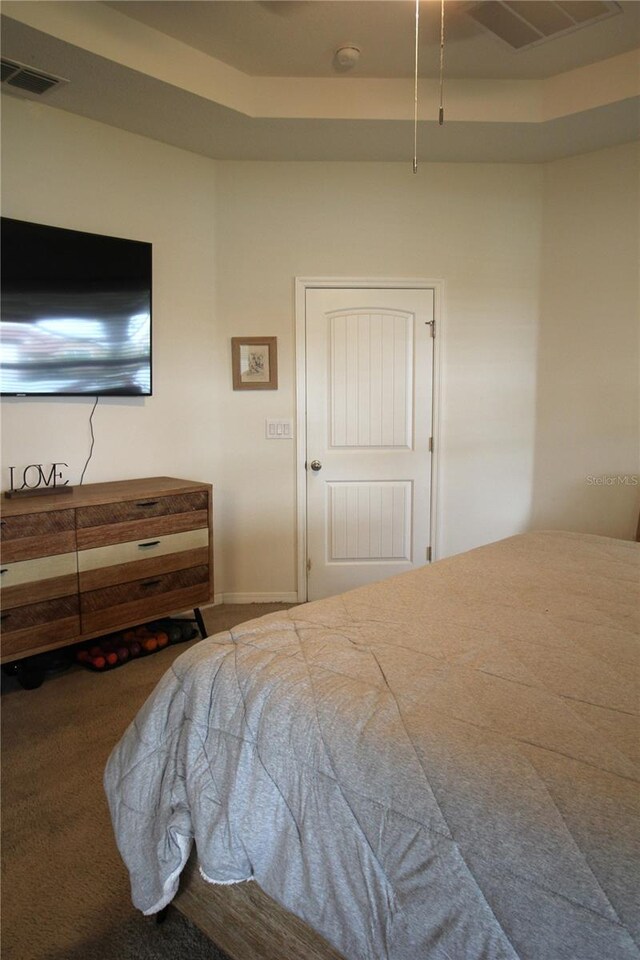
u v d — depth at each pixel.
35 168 2.95
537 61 2.98
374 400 3.84
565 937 0.78
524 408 3.88
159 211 3.43
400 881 0.93
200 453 3.73
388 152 3.56
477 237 3.78
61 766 2.18
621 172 3.51
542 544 2.31
